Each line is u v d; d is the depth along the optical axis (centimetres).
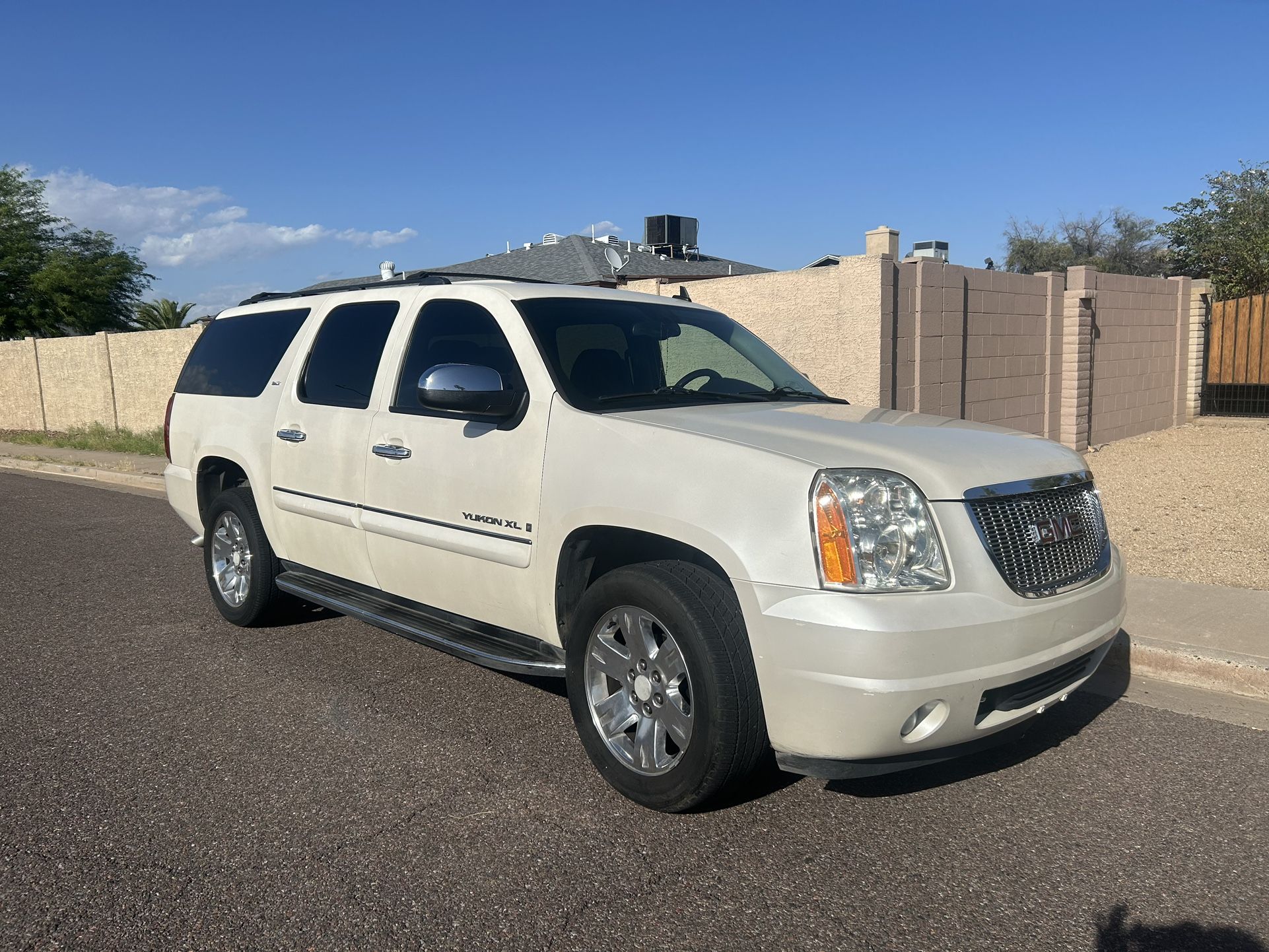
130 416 1984
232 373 611
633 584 359
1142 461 1305
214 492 636
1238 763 418
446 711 477
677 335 488
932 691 317
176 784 397
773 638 325
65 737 447
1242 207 2369
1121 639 544
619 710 383
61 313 3062
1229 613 589
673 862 336
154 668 544
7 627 630
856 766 329
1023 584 345
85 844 350
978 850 345
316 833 357
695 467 355
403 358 488
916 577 326
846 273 1088
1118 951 287
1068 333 1392
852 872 329
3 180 3059
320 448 518
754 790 391
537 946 289
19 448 1866
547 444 403
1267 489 1033
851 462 338
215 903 312
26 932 297
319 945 290
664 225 2602
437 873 329
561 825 362
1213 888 320
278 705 485
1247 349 1725
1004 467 360
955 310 1179
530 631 423
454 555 443
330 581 545
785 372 513
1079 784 398
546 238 2673
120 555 867
